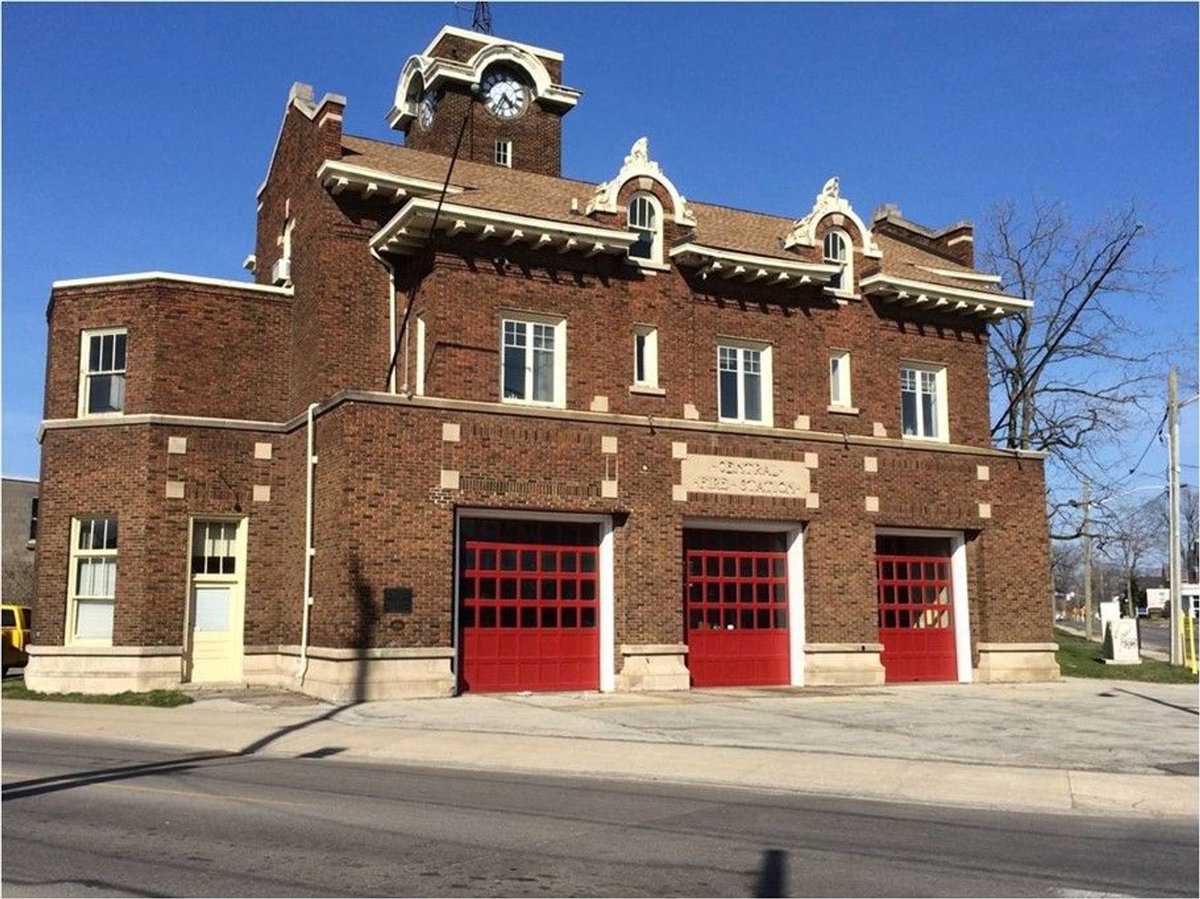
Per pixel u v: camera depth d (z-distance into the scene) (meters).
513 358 25.64
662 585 25.62
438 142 34.97
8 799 12.05
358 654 22.22
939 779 14.56
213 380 26.00
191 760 15.73
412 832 10.46
